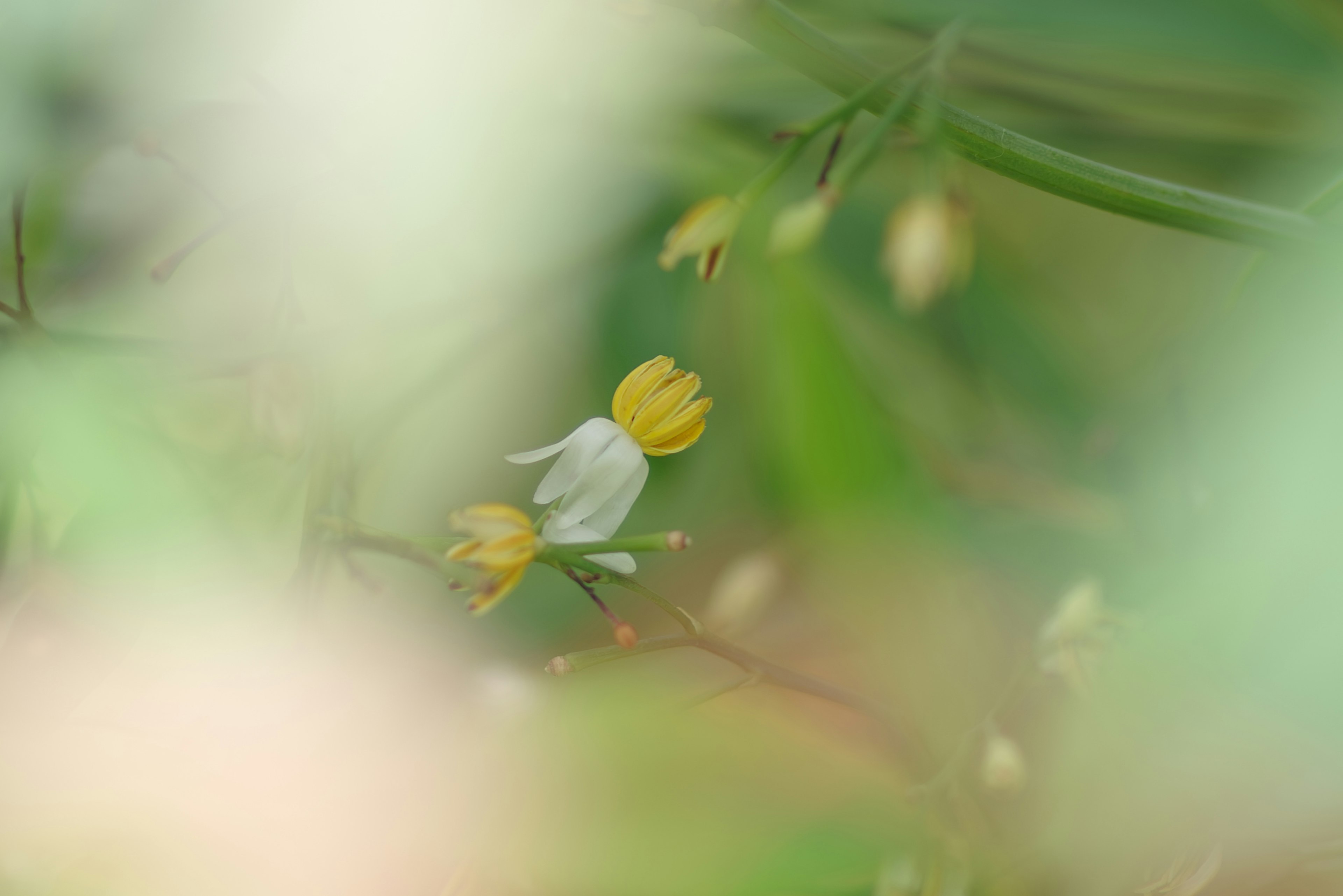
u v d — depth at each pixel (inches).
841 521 10.1
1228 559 9.0
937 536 10.1
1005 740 9.4
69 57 9.5
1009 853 9.4
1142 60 10.2
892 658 9.9
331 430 9.4
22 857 9.0
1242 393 9.2
